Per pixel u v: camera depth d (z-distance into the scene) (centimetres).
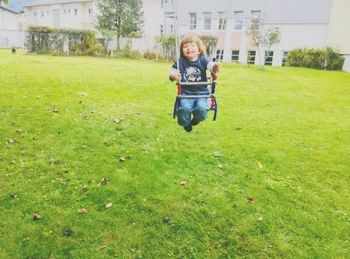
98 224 350
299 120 758
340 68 2147
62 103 747
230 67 1814
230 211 381
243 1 2491
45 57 1877
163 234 340
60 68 1308
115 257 309
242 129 659
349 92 1180
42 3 4334
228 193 418
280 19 2436
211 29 2559
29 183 415
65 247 316
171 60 2112
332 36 2277
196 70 385
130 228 346
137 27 2605
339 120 780
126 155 507
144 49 2372
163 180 439
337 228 362
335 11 2231
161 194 408
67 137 558
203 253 319
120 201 391
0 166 450
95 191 406
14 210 363
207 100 391
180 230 347
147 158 498
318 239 345
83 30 2206
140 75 1225
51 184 416
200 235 342
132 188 418
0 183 411
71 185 417
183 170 471
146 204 386
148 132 604
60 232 335
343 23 2145
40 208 370
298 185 448
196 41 380
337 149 582
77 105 740
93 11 3744
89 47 2219
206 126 660
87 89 911
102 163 476
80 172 449
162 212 373
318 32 2348
